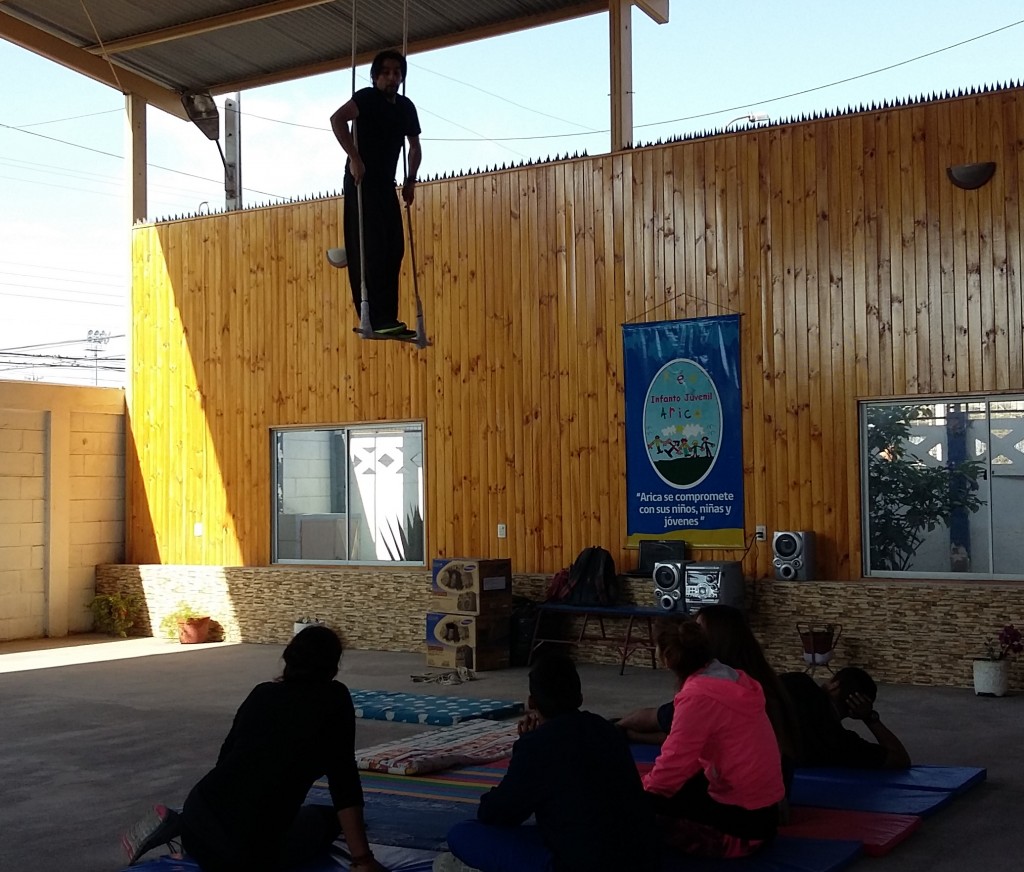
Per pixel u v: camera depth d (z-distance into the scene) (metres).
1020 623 8.89
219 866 4.01
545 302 11.37
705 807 4.58
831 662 9.59
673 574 9.88
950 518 9.63
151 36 12.90
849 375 9.95
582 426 11.12
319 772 4.13
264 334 12.95
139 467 13.77
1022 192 9.34
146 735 7.70
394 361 12.16
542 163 11.43
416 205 12.07
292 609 12.36
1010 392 9.37
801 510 10.09
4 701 9.09
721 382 10.45
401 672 10.37
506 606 10.67
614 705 8.59
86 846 5.25
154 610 13.24
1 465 12.86
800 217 10.19
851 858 4.71
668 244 10.77
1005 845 5.00
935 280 9.64
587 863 3.79
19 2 12.41
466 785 6.11
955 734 7.40
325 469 12.68
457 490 11.77
